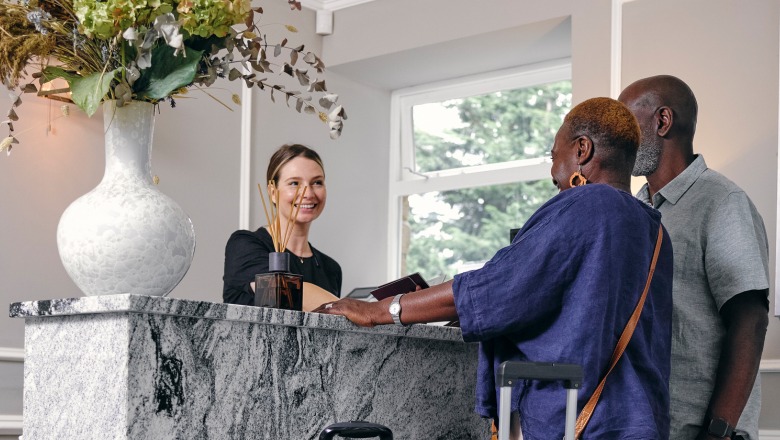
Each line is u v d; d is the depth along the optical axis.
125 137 1.75
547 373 1.57
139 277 1.69
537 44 4.82
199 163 4.52
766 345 3.70
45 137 3.98
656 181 2.59
